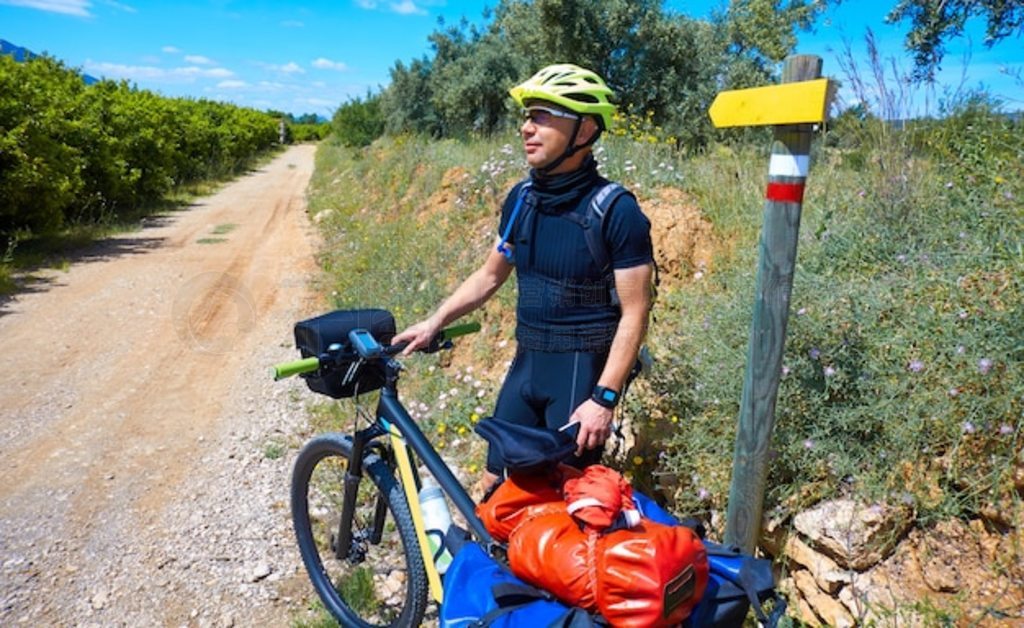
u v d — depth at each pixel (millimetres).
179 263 10266
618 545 1693
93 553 3561
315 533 3605
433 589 2426
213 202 17984
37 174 10648
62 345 6781
